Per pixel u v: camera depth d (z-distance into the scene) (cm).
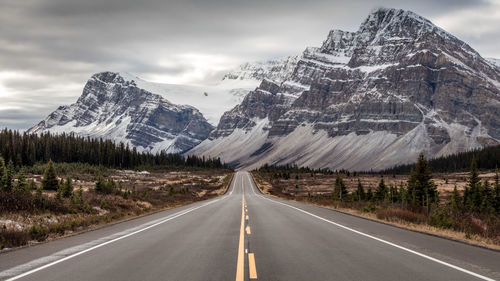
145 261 975
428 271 842
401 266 893
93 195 3597
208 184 11475
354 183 13750
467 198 5928
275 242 1271
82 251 1131
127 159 16150
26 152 11856
